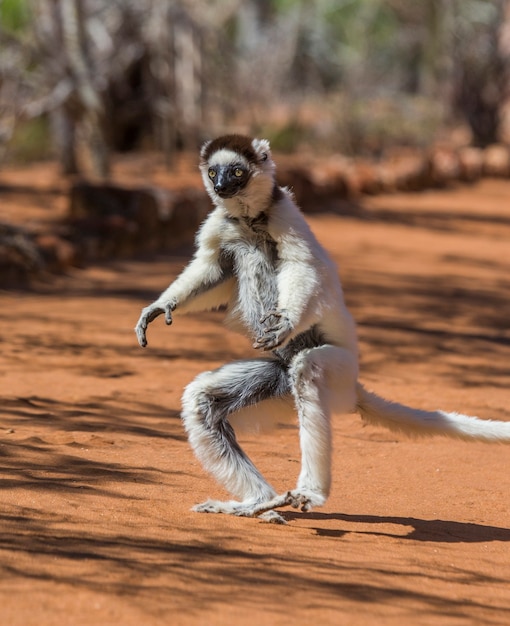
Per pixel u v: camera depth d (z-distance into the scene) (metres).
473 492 10.55
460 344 19.11
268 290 9.32
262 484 8.98
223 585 7.02
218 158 9.12
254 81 67.62
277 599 6.84
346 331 9.10
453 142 66.19
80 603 6.46
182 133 52.28
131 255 27.50
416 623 6.64
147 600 6.60
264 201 9.09
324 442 8.59
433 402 14.43
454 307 23.12
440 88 73.62
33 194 35.75
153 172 45.59
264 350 8.46
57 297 21.56
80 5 38.91
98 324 18.88
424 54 86.06
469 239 35.34
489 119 64.75
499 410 14.16
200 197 31.86
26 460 10.25
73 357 16.08
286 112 72.56
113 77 48.97
